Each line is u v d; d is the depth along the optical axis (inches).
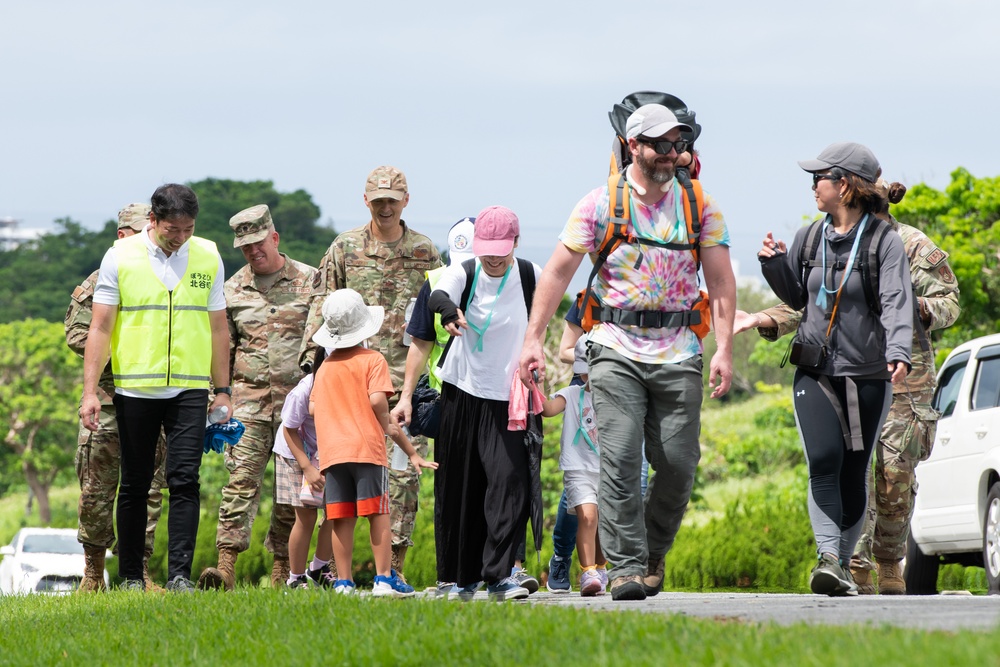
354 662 291.1
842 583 418.6
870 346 425.7
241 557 1305.4
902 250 423.2
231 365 576.4
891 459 502.3
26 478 3570.4
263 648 321.7
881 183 502.9
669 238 384.2
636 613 306.7
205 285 504.7
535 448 408.8
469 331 416.2
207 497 1973.4
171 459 494.3
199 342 501.0
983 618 291.6
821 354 427.5
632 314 386.0
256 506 566.6
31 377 3479.3
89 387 495.2
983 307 1433.3
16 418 3444.9
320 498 517.0
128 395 495.2
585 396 498.6
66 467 3496.6
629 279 385.4
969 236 1457.9
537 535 409.1
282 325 571.8
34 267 5398.6
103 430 544.7
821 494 428.5
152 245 499.5
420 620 326.3
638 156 378.9
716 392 388.2
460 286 417.1
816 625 274.8
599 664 248.1
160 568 1451.8
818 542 426.6
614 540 386.0
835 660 222.7
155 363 494.0
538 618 303.3
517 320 417.4
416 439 526.9
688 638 262.1
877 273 422.9
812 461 427.8
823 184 430.0
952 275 505.0
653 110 378.0
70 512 3577.8
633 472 385.1
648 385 386.9
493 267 413.4
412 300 549.0
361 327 446.0
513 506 405.1
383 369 442.0
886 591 520.7
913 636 239.9
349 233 550.6
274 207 5191.9
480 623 308.3
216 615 380.2
